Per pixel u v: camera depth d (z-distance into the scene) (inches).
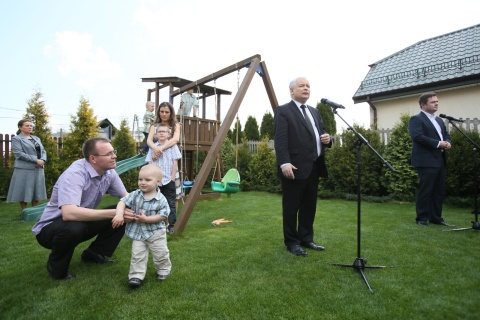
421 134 158.4
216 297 76.3
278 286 83.1
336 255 109.3
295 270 94.7
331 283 85.0
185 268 96.5
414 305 71.8
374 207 224.8
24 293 78.6
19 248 122.4
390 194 262.4
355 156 274.8
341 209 214.5
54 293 78.5
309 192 119.2
